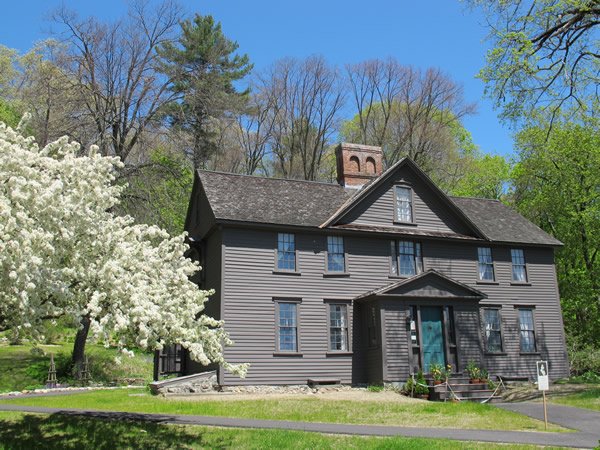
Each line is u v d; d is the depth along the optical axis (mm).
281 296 21781
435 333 22812
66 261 10836
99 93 27141
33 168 10875
